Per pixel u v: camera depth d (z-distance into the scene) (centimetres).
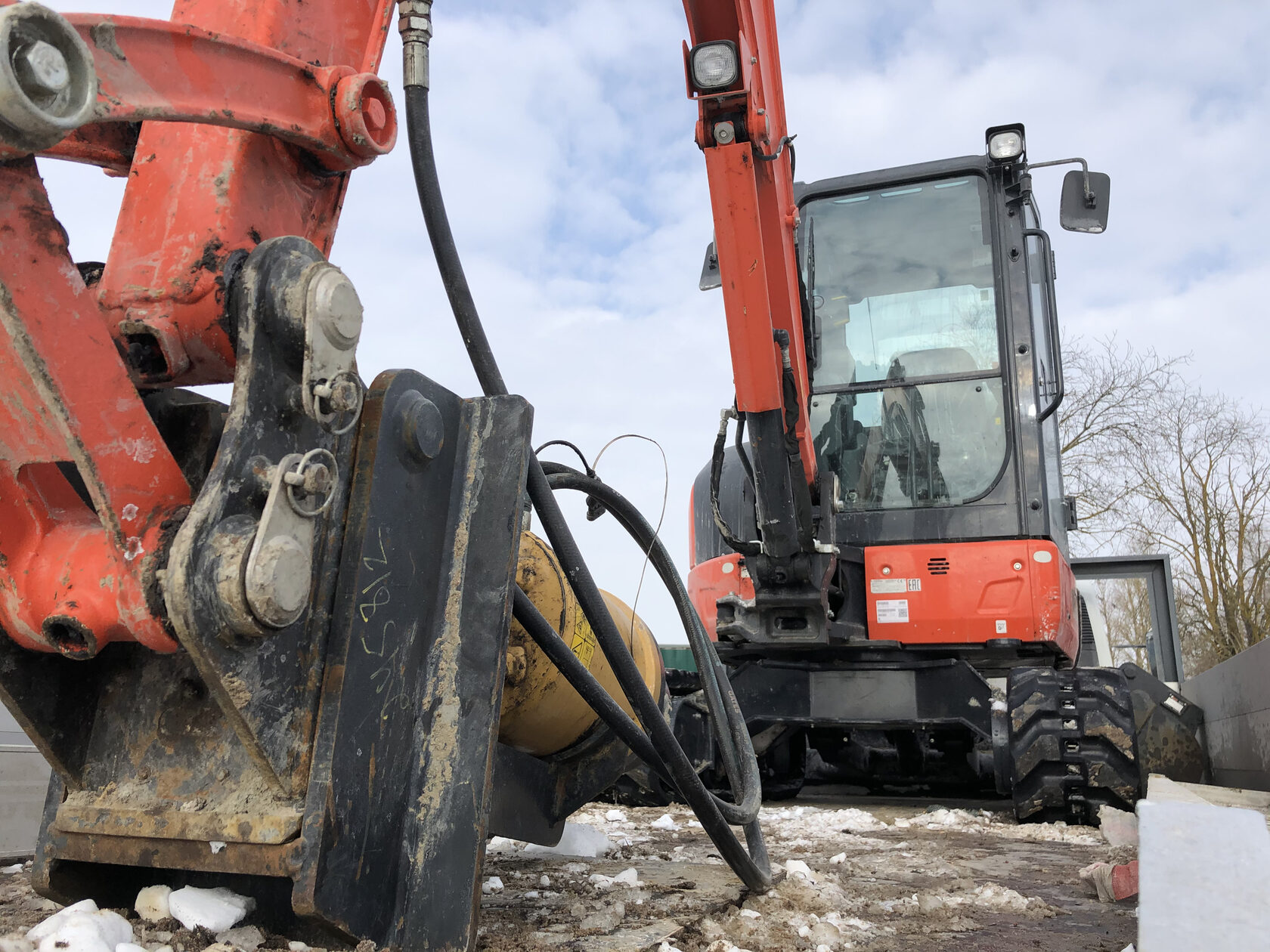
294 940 174
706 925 239
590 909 246
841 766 738
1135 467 2222
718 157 421
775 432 483
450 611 191
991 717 561
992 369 609
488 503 197
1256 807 637
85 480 143
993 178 629
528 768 280
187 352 170
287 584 149
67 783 175
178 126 176
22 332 135
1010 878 343
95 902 183
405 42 216
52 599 150
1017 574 562
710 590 640
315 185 188
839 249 654
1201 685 992
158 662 176
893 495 606
